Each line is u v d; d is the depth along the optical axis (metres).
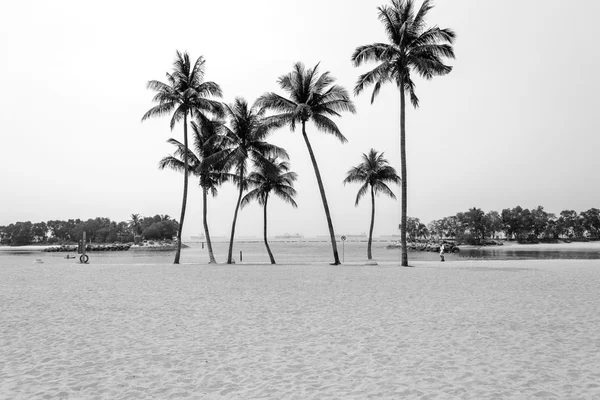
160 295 15.62
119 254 92.31
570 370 6.50
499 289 16.45
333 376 6.43
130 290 17.19
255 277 22.59
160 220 169.12
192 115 37.25
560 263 33.44
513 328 9.50
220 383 6.20
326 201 34.84
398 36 30.53
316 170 34.59
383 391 5.74
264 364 7.10
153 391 5.90
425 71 30.14
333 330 9.55
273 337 8.98
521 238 145.38
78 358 7.56
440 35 29.94
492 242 129.62
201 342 8.63
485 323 10.08
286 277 22.44
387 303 13.27
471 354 7.48
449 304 12.95
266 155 39.41
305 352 7.79
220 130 40.06
